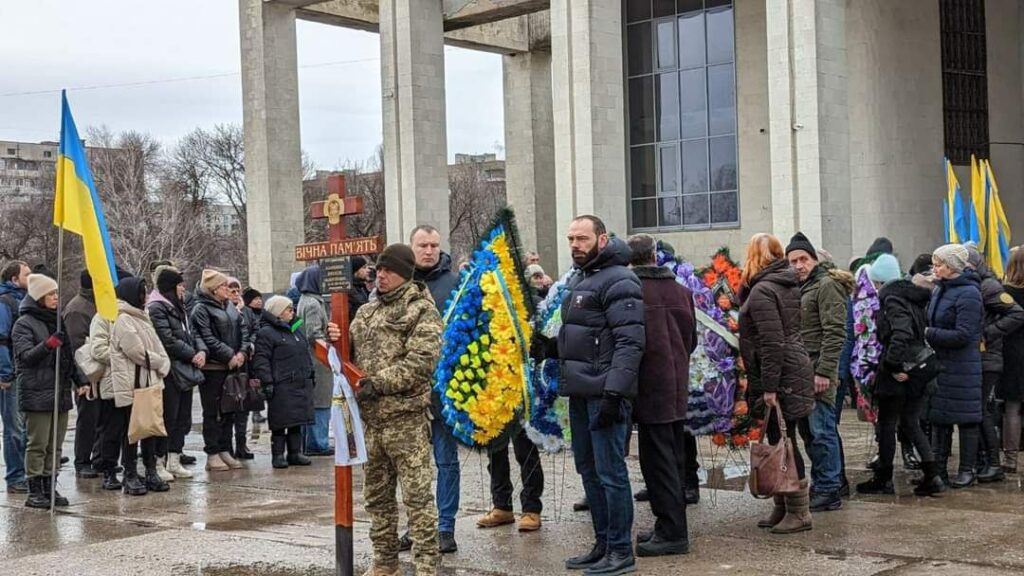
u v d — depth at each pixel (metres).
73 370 12.08
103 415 11.99
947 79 27.11
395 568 7.44
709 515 9.43
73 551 8.93
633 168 30.47
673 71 29.61
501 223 8.80
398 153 31.48
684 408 7.98
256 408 13.38
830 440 9.42
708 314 9.51
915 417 10.02
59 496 11.25
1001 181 27.83
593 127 26.27
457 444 8.53
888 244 12.07
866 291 10.06
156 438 11.88
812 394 8.63
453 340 8.51
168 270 12.51
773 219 23.62
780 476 8.35
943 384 10.31
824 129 23.19
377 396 7.00
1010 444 11.37
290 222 36.34
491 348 8.55
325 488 11.78
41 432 10.97
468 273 8.73
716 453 12.74
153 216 71.75
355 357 7.37
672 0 29.56
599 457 7.55
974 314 10.11
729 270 10.05
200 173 79.50
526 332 8.68
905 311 9.71
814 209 23.09
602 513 7.87
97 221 10.78
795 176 23.34
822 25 23.20
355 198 7.25
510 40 38.62
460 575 7.74
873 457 12.29
